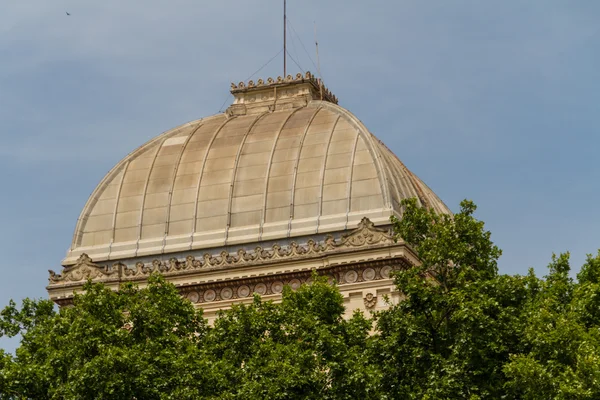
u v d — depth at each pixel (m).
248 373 134.88
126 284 147.25
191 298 175.12
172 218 183.25
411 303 134.00
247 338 141.00
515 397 130.88
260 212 179.50
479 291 134.00
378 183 176.88
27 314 150.75
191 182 184.88
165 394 132.75
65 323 141.75
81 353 137.38
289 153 183.12
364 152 180.00
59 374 137.62
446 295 133.12
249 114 197.62
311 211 177.50
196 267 175.50
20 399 136.50
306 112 191.25
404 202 140.62
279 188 180.12
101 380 133.38
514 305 135.50
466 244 137.25
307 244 172.38
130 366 134.00
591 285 137.00
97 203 187.62
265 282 173.00
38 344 142.75
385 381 132.38
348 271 169.50
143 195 186.00
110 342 138.50
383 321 135.75
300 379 131.88
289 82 198.00
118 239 184.50
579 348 126.50
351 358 133.00
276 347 135.62
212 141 189.38
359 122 184.50
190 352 136.38
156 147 191.75
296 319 139.38
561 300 141.25
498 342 131.12
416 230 139.50
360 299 168.12
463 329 130.62
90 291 143.75
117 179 188.88
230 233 179.38
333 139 183.00
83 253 181.12
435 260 135.75
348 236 170.38
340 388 132.50
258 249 174.12
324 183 178.75
